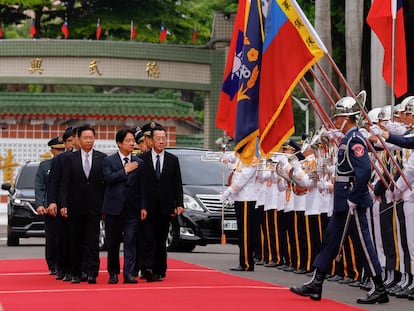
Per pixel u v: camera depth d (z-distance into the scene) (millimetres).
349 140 16094
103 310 14992
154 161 19375
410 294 17000
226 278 20016
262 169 23031
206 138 50000
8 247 30766
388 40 20172
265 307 15297
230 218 27109
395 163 16922
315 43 17562
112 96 49688
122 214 19172
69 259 19750
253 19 19359
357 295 17516
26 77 48781
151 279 19422
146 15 58625
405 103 17266
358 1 35156
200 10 68125
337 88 45125
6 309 15133
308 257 21250
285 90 17750
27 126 49938
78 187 19297
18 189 31625
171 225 27516
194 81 49625
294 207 21672
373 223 18594
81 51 48375
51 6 58750
